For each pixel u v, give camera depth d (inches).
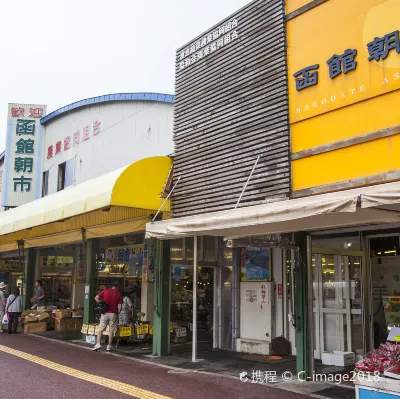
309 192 305.1
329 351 375.2
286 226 289.3
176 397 264.5
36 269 727.1
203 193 393.4
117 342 468.4
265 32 361.1
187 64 446.6
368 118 280.4
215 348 455.2
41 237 652.7
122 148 650.2
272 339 413.4
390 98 270.1
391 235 351.6
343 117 294.5
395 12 272.7
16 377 317.7
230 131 378.9
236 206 321.4
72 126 748.0
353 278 368.5
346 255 354.9
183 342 490.3
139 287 575.8
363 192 214.5
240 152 364.5
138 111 640.4
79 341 514.0
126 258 579.8
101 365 367.2
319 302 383.2
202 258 468.4
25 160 793.6
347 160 288.5
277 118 336.8
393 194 197.3
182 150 431.8
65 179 744.3
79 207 419.2
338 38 303.4
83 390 280.5
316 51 317.1
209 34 422.6
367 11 287.4
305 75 320.2
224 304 462.6
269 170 335.0
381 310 363.6
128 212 458.9
